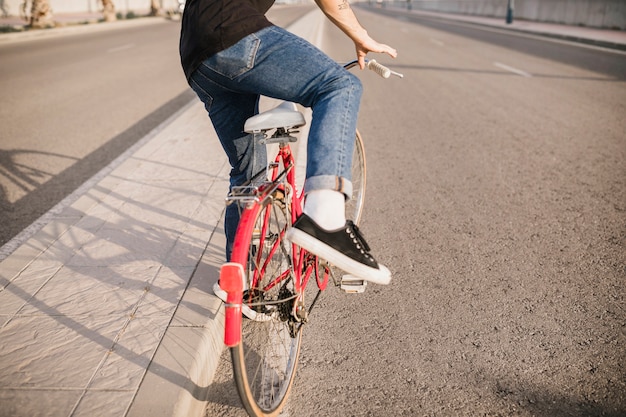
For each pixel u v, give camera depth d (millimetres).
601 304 2617
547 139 5461
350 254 1718
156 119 6543
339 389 2096
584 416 1938
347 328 2480
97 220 3232
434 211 3771
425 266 3023
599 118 6242
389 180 4395
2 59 12836
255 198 1611
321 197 1643
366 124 6246
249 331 2402
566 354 2264
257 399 1868
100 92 8359
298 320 2037
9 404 1815
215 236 2984
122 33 21000
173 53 13461
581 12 20734
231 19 1697
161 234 3031
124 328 2207
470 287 2799
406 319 2535
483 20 28531
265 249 1853
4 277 2625
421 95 7910
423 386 2102
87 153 5262
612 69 9906
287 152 2039
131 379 1923
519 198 3973
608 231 3404
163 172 4043
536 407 1984
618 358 2230
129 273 2629
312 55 1717
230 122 2121
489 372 2170
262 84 1779
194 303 2365
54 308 2361
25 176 4633
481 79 9242
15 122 6539
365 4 98625
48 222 3217
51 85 9102
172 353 2051
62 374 1955
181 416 1817
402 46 15273
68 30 21594
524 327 2451
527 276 2895
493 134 5699
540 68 10383
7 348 2104
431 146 5316
